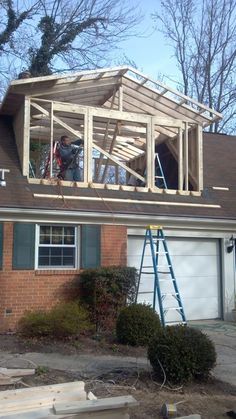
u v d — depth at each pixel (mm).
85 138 13547
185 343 7383
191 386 7301
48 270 11875
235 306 14102
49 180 12945
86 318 11242
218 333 12062
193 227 13758
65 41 25156
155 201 13562
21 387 7004
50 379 7469
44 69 24203
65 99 14047
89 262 12344
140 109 14859
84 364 8578
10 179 12555
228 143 18984
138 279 12102
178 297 12008
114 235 12750
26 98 13172
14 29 24766
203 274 14078
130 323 10109
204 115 14898
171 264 13039
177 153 15211
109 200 12945
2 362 8516
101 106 14984
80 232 12430
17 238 11664
